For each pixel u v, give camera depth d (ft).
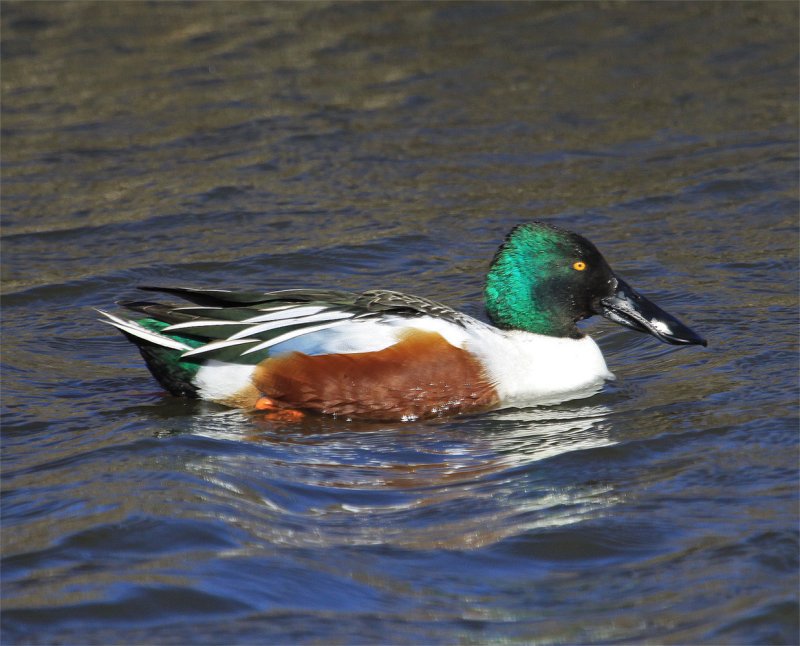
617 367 45.44
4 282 55.47
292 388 40.83
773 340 45.65
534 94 82.89
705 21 96.12
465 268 56.44
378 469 35.55
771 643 25.45
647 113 78.89
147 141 75.82
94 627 26.25
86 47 94.27
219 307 42.14
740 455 35.04
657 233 60.13
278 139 75.66
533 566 29.07
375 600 27.50
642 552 29.50
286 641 25.76
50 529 30.76
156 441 37.37
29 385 43.62
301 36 96.27
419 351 40.63
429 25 98.02
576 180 68.39
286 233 61.46
